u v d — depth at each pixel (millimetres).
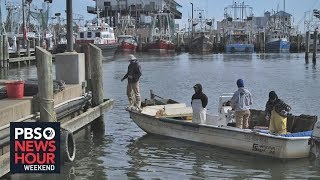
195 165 12266
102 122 17562
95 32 65500
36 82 14523
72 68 16594
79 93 16391
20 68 49375
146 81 36500
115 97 25719
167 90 30203
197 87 14445
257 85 33562
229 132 13352
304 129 13375
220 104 15250
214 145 13914
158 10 112688
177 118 15984
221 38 99875
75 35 66438
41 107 12414
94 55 17266
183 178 11156
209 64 58781
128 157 12992
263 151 12734
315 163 12336
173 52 91562
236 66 55094
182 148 13992
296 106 22938
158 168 11977
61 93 14578
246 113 13719
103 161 12547
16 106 11703
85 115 15430
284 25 102000
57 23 87312
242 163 12422
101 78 17438
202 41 91312
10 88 12828
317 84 33938
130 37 83250
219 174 11500
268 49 92438
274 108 12891
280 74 43344
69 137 12180
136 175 11367
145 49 90375
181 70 48438
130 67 16984
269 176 11352
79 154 13180
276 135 12344
